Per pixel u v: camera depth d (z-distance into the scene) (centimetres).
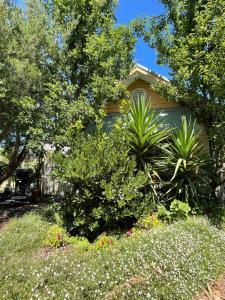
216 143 1016
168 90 1094
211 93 1034
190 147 920
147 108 948
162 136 956
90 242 717
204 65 953
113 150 769
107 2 1207
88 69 1102
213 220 812
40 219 835
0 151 1439
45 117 962
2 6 923
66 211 784
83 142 806
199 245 575
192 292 443
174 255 495
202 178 955
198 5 1069
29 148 1059
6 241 627
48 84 965
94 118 1032
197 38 955
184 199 910
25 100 927
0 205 1312
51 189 1502
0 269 403
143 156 923
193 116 1130
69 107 965
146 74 1232
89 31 1144
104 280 394
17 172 1625
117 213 737
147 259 463
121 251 498
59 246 638
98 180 755
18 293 355
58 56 1038
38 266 421
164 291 404
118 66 1127
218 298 461
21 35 960
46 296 353
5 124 1091
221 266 547
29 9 991
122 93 1079
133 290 388
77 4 1125
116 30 1112
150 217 761
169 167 943
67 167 744
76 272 407
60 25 1059
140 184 746
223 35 812
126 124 923
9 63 917
